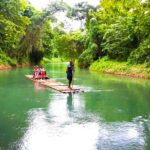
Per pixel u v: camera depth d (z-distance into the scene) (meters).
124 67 34.50
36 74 27.08
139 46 35.03
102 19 46.84
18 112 13.39
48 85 22.05
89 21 51.22
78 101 16.08
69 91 19.11
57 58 91.25
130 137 9.77
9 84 23.78
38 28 58.38
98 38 47.25
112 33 39.94
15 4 47.88
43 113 13.18
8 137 9.80
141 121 11.82
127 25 37.88
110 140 9.48
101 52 46.88
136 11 23.61
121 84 23.91
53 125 11.18
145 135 9.98
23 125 11.20
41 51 61.59
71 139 9.58
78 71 40.72
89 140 9.48
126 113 13.25
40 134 10.09
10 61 51.75
